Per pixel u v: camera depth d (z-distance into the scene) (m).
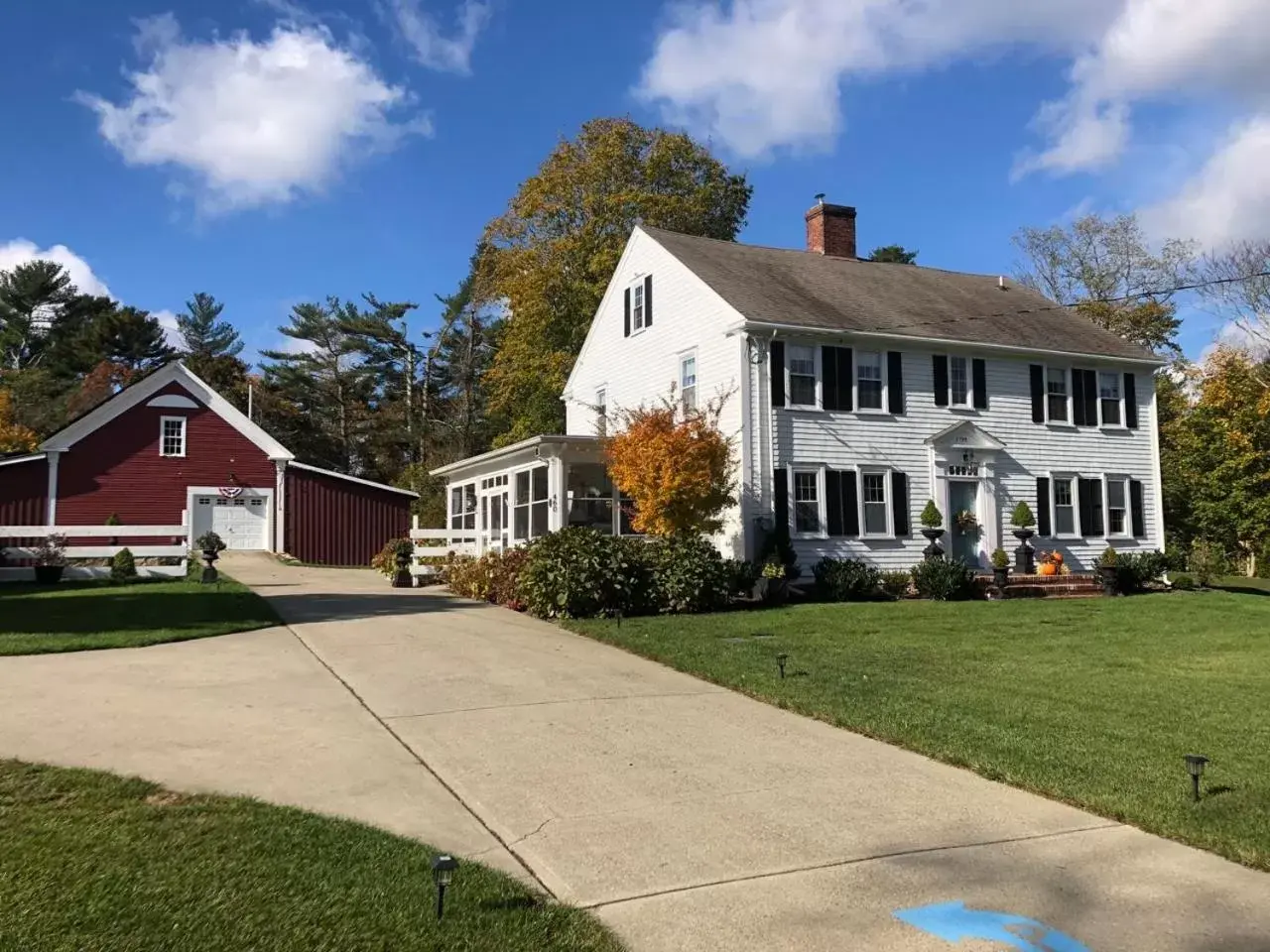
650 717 8.32
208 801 5.55
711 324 21.44
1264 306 36.94
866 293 23.98
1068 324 26.09
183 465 30.33
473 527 26.64
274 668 9.84
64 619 13.02
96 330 57.97
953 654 12.19
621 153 35.22
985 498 22.75
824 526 20.83
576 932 4.11
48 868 4.50
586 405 27.64
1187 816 5.71
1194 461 32.88
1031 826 5.68
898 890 4.70
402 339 59.28
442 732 7.56
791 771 6.77
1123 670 11.15
